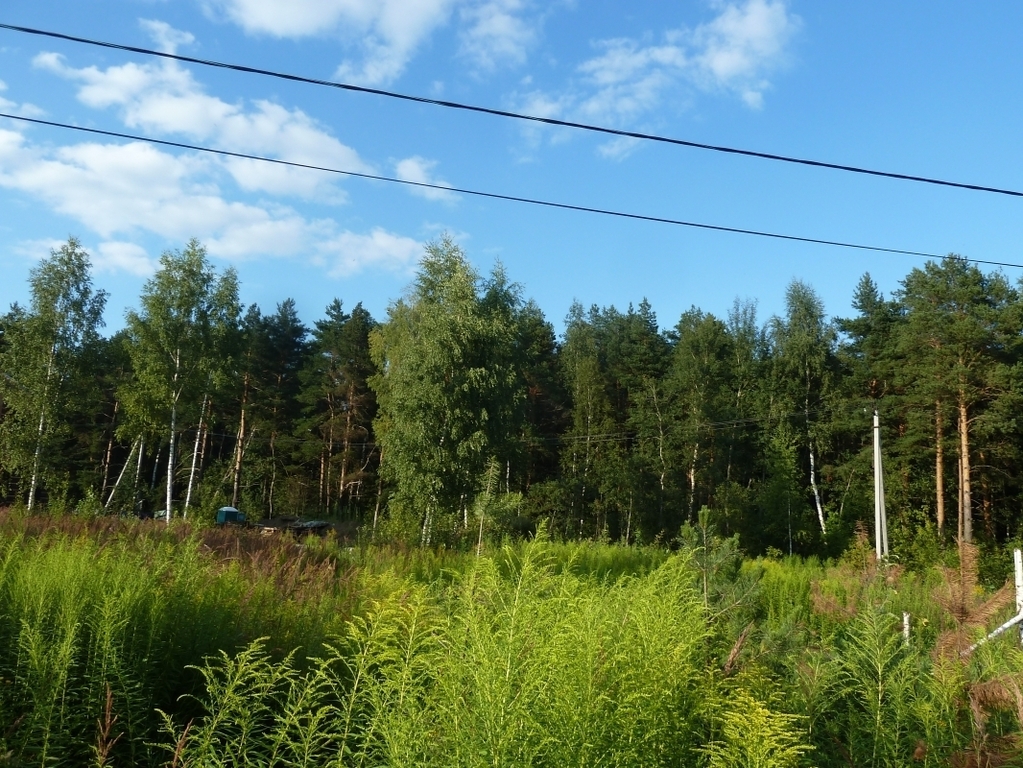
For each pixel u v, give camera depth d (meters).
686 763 3.39
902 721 4.19
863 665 4.63
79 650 4.44
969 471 34.16
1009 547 26.05
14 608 4.88
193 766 3.22
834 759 4.16
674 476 44.62
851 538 36.25
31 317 34.06
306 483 52.59
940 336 34.75
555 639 3.22
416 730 2.91
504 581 4.31
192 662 5.05
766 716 3.27
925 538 27.64
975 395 33.34
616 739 3.04
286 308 57.97
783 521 42.38
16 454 33.06
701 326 48.38
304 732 3.33
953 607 5.94
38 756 3.75
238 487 48.59
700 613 5.04
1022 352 34.72
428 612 4.22
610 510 46.34
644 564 18.28
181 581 6.15
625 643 3.59
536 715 2.94
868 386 45.44
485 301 35.00
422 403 31.28
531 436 48.34
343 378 53.28
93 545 7.88
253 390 52.75
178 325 34.59
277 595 7.23
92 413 38.91
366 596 7.42
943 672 4.55
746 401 49.41
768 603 10.80
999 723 4.23
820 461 47.41
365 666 3.46
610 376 57.09
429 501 29.98
